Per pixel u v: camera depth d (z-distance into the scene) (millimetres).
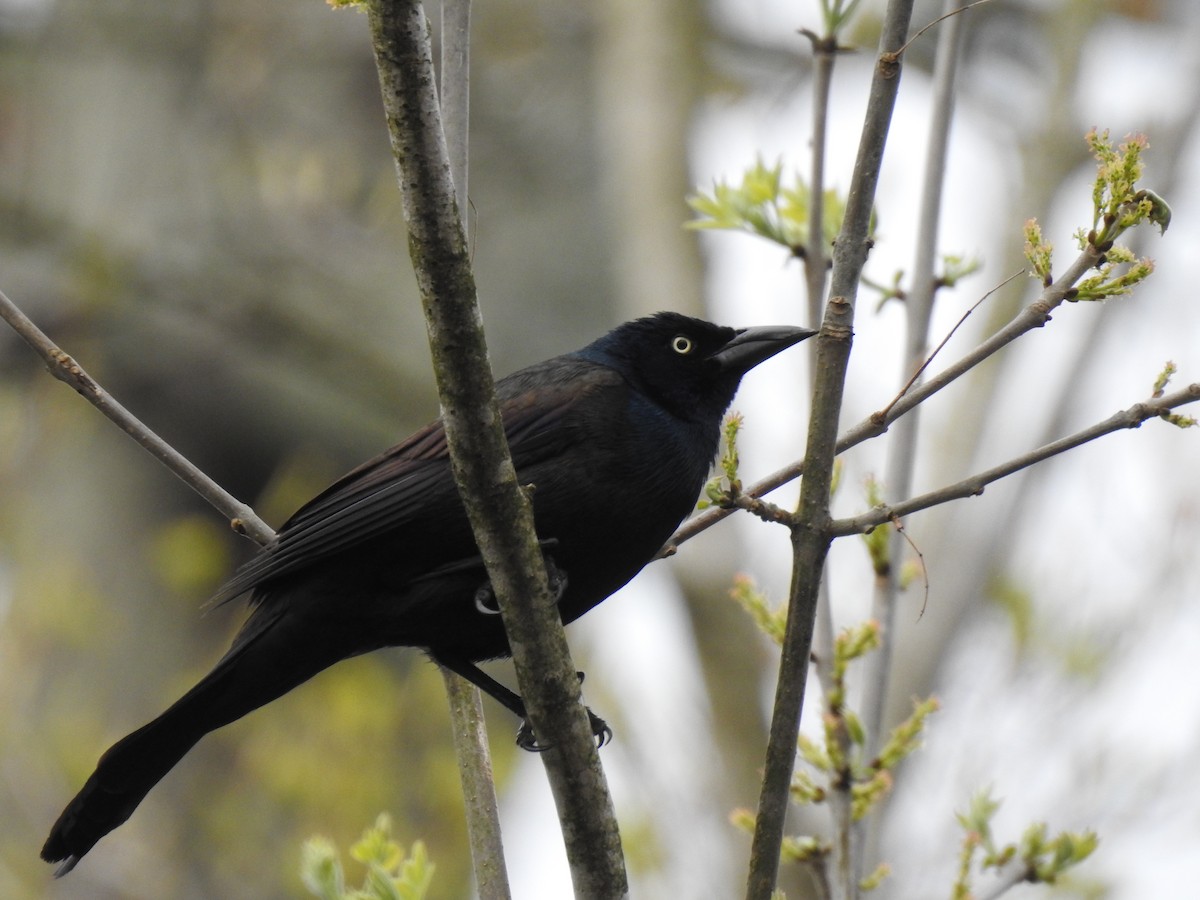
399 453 7062
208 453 17812
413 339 18094
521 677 5531
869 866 7516
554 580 6816
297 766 12695
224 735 13523
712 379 7441
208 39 17531
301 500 16188
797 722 5355
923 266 7352
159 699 14211
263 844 12852
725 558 12398
